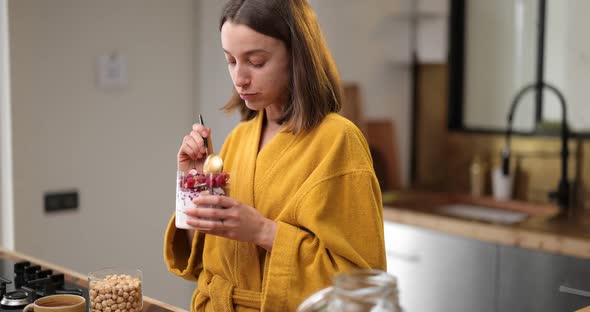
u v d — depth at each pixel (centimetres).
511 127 317
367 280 101
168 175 302
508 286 256
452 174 345
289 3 142
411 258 284
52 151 266
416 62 352
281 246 140
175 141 303
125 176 288
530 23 310
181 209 139
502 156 315
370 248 143
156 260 302
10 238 261
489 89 327
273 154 152
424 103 352
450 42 336
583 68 294
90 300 143
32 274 175
